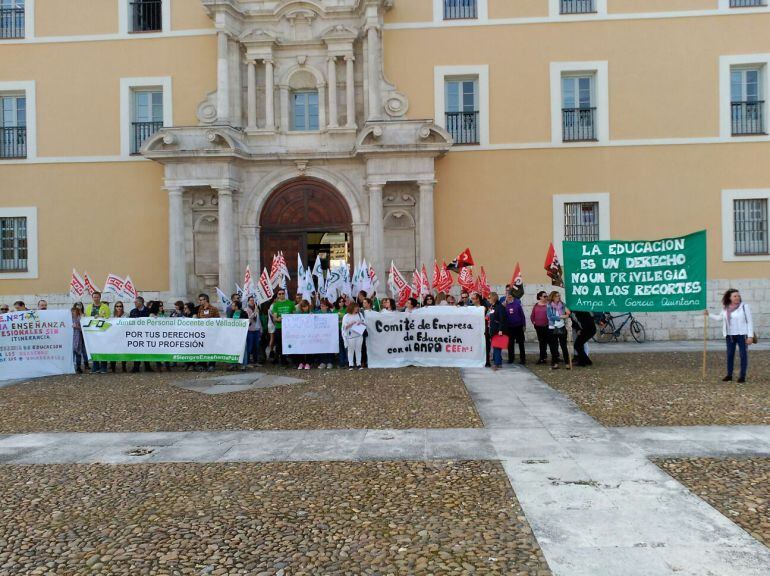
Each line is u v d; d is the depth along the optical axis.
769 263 19.81
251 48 20.34
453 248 20.27
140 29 21.27
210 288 20.47
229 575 4.41
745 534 4.84
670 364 14.27
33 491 6.29
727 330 11.79
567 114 20.44
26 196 20.98
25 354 14.27
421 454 7.23
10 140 21.33
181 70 20.83
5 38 21.16
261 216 20.55
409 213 20.12
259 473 6.70
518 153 20.22
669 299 13.04
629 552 4.56
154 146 19.31
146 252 20.72
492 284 20.16
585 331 14.09
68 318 14.69
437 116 20.31
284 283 15.95
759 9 19.89
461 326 14.52
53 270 20.86
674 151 20.03
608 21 20.16
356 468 6.79
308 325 14.41
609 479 6.18
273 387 11.98
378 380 12.62
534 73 20.25
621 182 20.09
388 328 14.72
